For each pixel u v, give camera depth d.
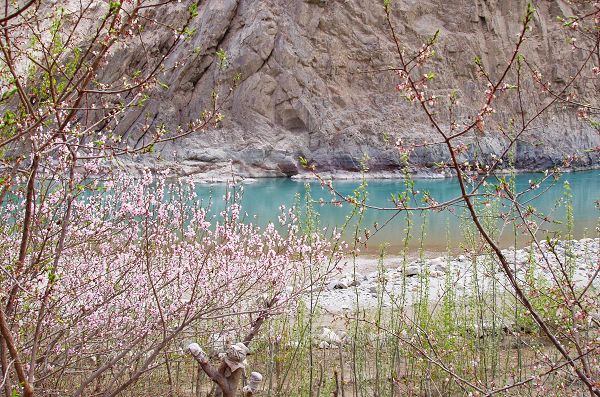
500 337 7.69
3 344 4.07
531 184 4.48
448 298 7.77
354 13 48.75
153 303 5.85
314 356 7.86
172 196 6.54
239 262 6.56
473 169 4.41
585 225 21.09
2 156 3.90
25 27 4.12
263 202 28.39
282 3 47.97
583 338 5.18
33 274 4.28
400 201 3.98
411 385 6.75
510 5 51.41
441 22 50.25
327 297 11.81
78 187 4.43
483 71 3.83
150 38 36.97
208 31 46.19
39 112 3.93
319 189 35.03
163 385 6.78
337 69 47.69
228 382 4.40
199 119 4.69
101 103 4.55
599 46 4.51
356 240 7.04
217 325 6.84
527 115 43.47
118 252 5.62
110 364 4.77
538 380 5.20
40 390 5.03
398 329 7.04
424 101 3.61
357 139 44.41
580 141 42.78
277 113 45.97
